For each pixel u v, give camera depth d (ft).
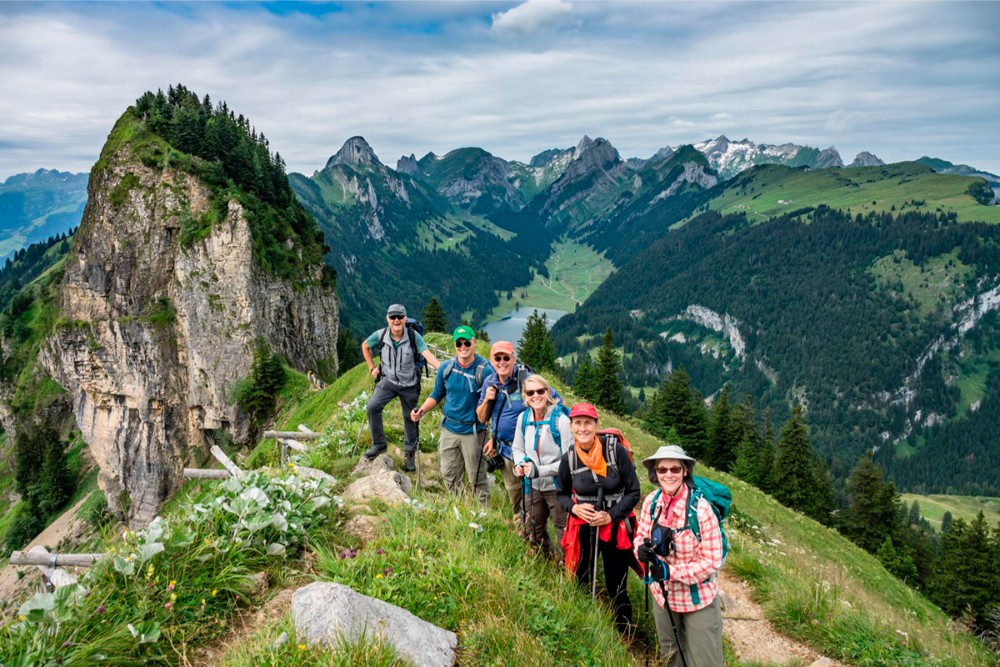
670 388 225.15
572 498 19.99
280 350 261.85
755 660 22.36
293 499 21.12
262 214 271.49
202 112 307.78
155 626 13.78
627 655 17.39
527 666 14.15
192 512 18.56
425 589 16.39
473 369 26.27
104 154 271.69
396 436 38.45
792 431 201.26
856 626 24.39
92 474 320.50
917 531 228.63
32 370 356.38
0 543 306.96
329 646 12.61
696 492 17.01
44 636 13.01
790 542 70.79
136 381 257.55
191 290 249.96
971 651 25.82
